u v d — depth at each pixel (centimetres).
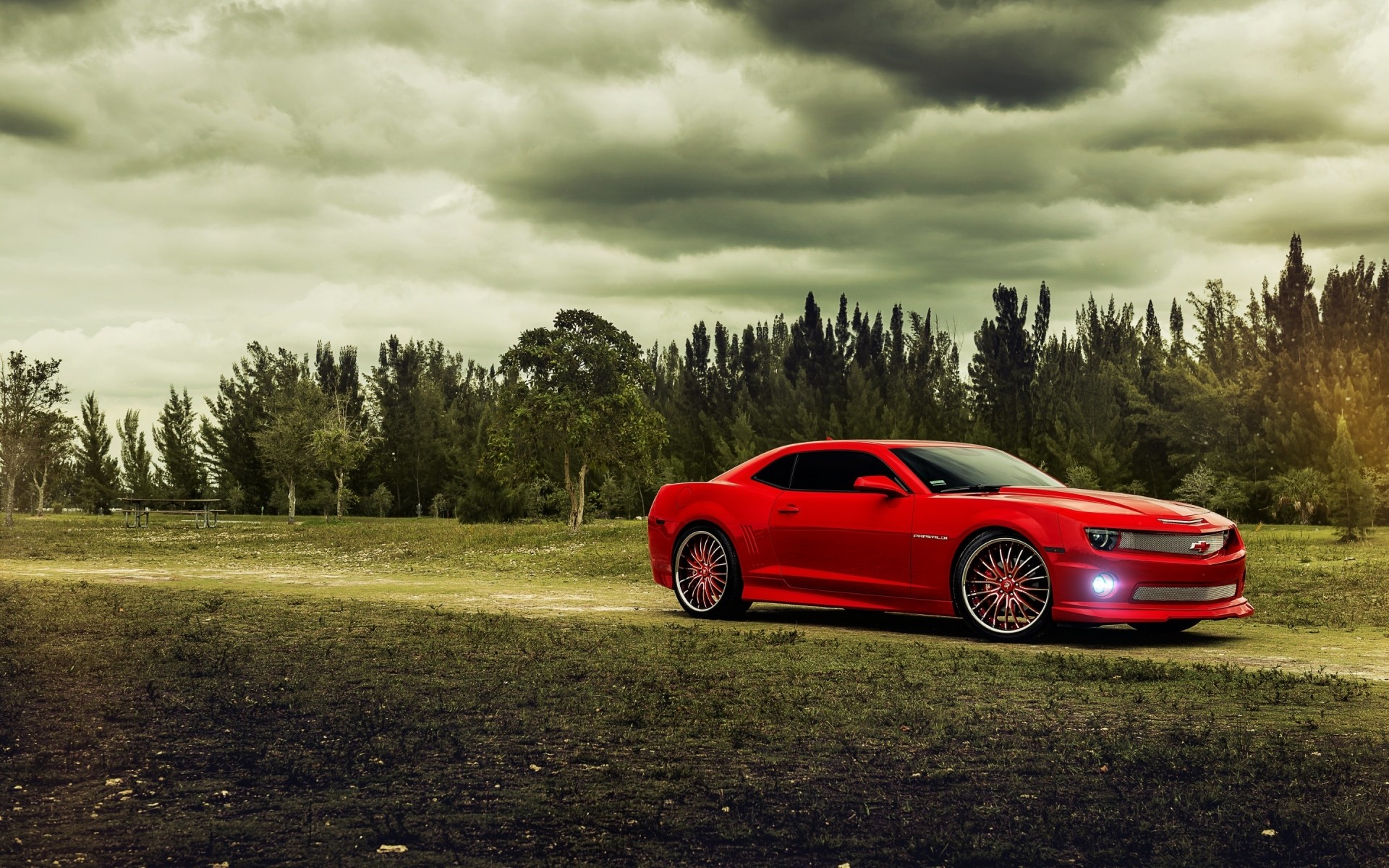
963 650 691
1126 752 420
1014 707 507
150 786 373
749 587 896
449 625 800
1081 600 738
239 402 7194
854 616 943
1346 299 4625
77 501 7350
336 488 6588
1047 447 5128
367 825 332
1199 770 394
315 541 2550
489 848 311
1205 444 4628
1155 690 551
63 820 335
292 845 313
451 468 6481
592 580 1389
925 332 7469
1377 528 2247
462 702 511
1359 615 898
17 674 578
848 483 863
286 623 809
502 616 881
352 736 445
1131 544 733
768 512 889
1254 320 4928
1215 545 760
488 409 5234
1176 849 312
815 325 7469
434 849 311
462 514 5141
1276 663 671
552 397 2931
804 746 432
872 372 6950
